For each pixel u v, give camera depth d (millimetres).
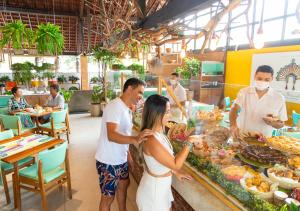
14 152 2350
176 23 2229
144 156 1513
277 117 2078
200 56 8242
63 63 12211
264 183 1351
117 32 4461
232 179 1420
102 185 2037
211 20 1686
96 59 7195
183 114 2459
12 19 8969
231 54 7172
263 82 2070
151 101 1481
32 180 2338
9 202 2641
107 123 1854
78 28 9938
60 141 2697
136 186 3025
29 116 4441
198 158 1735
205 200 1442
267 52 5969
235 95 2350
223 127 2002
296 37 5258
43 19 9344
